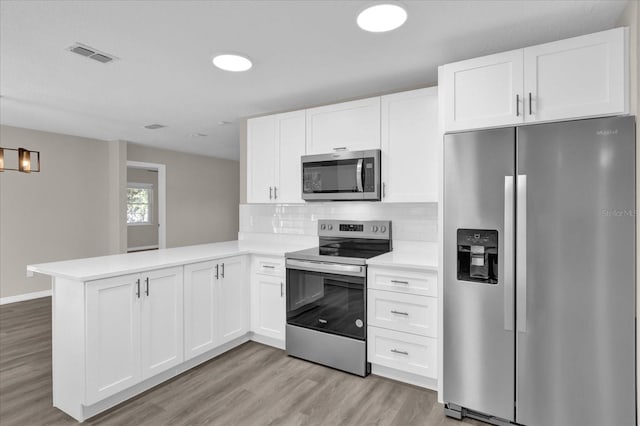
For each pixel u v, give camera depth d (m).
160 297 2.37
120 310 2.14
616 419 1.68
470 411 2.07
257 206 3.84
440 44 2.20
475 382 2.00
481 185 1.97
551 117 1.81
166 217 6.56
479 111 2.00
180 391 2.34
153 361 2.33
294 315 2.86
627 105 1.67
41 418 2.04
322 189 3.04
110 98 3.29
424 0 1.72
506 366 1.91
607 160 1.67
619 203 1.65
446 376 2.09
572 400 1.76
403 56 2.38
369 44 2.20
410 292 2.35
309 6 1.78
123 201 5.45
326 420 2.04
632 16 1.67
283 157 3.34
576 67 1.76
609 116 1.71
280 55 2.35
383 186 2.81
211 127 4.53
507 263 1.88
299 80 2.82
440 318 2.16
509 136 1.89
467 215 2.01
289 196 3.31
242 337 3.15
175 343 2.47
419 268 2.29
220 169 7.74
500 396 1.93
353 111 2.94
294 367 2.69
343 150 2.98
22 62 2.45
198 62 2.46
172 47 2.23
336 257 2.62
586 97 1.74
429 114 2.63
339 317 2.63
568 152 1.75
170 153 6.61
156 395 2.29
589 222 1.71
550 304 1.79
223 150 6.60
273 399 2.25
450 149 2.05
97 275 2.01
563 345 1.77
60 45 2.19
